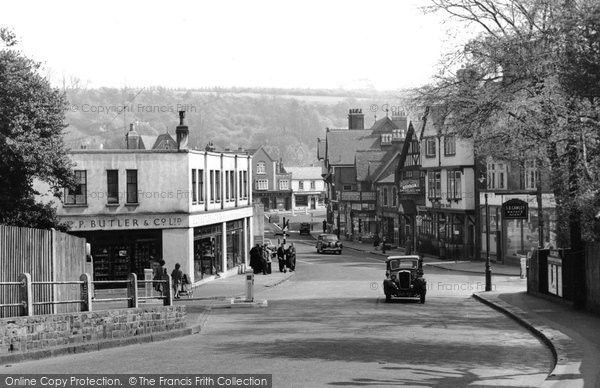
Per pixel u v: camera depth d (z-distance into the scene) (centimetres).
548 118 2706
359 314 2888
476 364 1728
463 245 6394
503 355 1870
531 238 5441
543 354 1894
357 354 1861
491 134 2962
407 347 1989
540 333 2177
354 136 11056
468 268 5559
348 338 2175
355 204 9794
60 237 2258
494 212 5991
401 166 7975
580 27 2028
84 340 1988
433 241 7062
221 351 1919
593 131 2572
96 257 4428
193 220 4572
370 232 9506
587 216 2688
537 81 2742
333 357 1809
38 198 4288
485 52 2853
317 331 2355
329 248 7750
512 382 1492
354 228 9925
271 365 1684
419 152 7412
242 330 2428
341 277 5156
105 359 1798
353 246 8825
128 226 4441
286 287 4475
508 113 2869
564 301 2911
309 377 1528
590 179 2625
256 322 2675
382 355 1847
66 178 3319
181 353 1891
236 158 5709
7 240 1973
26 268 2050
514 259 5662
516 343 2083
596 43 1967
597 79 1975
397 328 2427
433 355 1855
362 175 9575
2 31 3039
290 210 15950
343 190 10681
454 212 6456
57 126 3269
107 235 4441
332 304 3341
